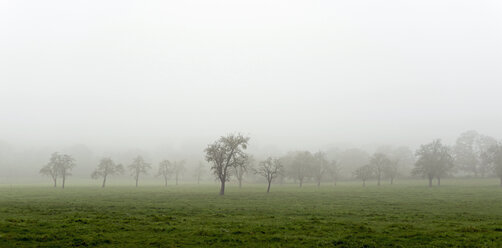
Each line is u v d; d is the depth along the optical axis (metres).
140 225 23.53
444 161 100.62
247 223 25.56
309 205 44.19
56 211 32.22
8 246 16.88
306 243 18.84
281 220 27.91
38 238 18.53
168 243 18.25
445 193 69.38
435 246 18.27
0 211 31.11
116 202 45.66
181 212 33.12
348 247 18.17
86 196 58.44
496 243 18.69
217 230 21.88
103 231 21.03
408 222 27.56
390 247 18.09
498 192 71.38
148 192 72.31
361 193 70.56
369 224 26.05
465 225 25.52
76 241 18.03
